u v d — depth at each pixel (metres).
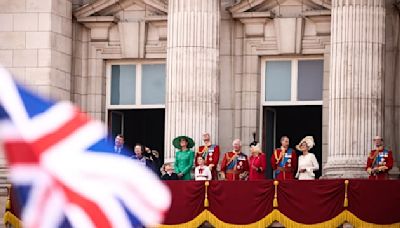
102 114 149.38
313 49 142.00
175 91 138.88
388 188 114.88
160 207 33.25
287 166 123.50
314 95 143.00
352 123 131.50
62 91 145.38
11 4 143.88
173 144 129.62
